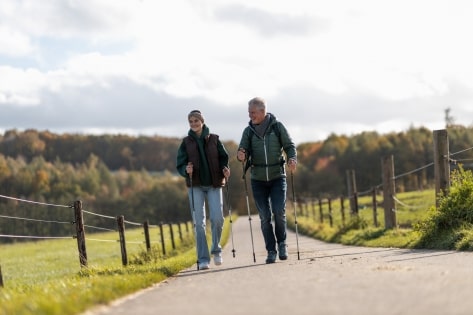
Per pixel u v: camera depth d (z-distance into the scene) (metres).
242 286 13.62
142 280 16.19
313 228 59.94
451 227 24.73
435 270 14.13
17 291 15.99
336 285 12.51
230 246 53.38
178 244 54.19
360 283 12.55
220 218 21.77
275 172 22.00
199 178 21.53
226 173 21.55
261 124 22.08
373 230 37.72
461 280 12.16
